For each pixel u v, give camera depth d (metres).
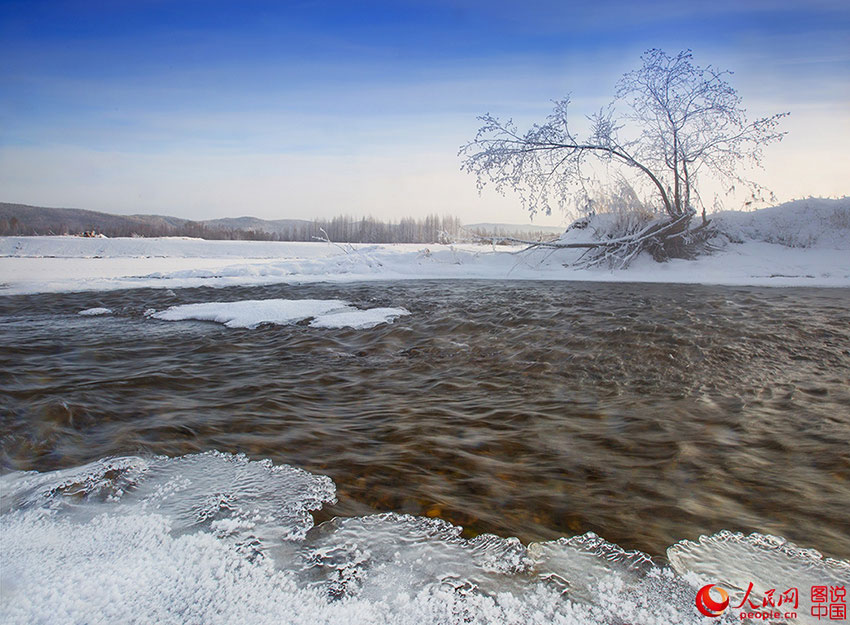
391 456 4.70
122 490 3.97
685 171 20.77
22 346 9.16
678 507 3.79
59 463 4.55
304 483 4.12
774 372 7.39
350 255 24.48
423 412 5.95
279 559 3.11
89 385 6.91
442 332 10.33
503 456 4.71
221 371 7.73
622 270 21.00
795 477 4.25
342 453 4.76
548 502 3.85
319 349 9.10
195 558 3.10
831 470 4.37
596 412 5.89
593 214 22.92
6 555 3.14
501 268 22.47
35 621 2.60
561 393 6.63
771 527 3.53
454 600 2.77
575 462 4.57
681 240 21.83
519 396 6.53
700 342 8.98
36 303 14.32
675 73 19.80
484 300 14.23
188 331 10.55
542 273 20.94
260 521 3.54
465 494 3.97
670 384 6.91
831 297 14.12
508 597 2.81
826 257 20.52
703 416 5.71
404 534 3.40
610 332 9.80
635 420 5.62
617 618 2.66
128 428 5.36
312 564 3.07
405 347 9.26
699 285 17.36
